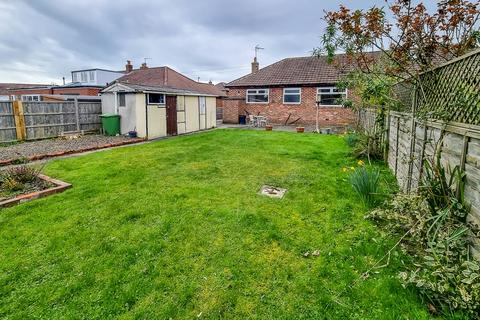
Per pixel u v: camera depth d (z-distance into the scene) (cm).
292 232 333
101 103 1239
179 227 343
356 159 696
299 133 1244
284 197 443
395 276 248
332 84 1638
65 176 559
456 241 231
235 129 1493
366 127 894
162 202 421
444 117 289
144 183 510
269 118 1859
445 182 275
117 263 274
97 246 303
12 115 968
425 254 259
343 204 411
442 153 300
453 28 426
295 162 672
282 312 215
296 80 1747
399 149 508
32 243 309
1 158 718
